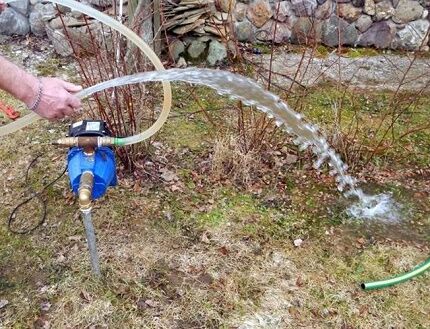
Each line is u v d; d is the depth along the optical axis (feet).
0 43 12.34
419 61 12.37
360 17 12.56
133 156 8.29
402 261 7.06
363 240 7.39
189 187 8.18
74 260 6.90
